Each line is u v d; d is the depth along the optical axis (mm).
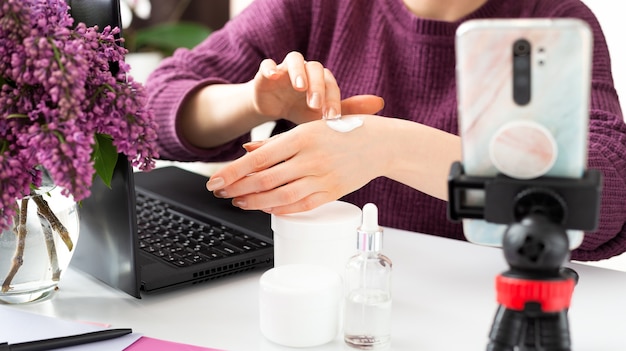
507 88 700
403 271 1210
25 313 1047
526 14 1743
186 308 1097
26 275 1074
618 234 1400
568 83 689
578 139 698
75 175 924
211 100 1672
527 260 694
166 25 3430
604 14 2084
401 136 1257
